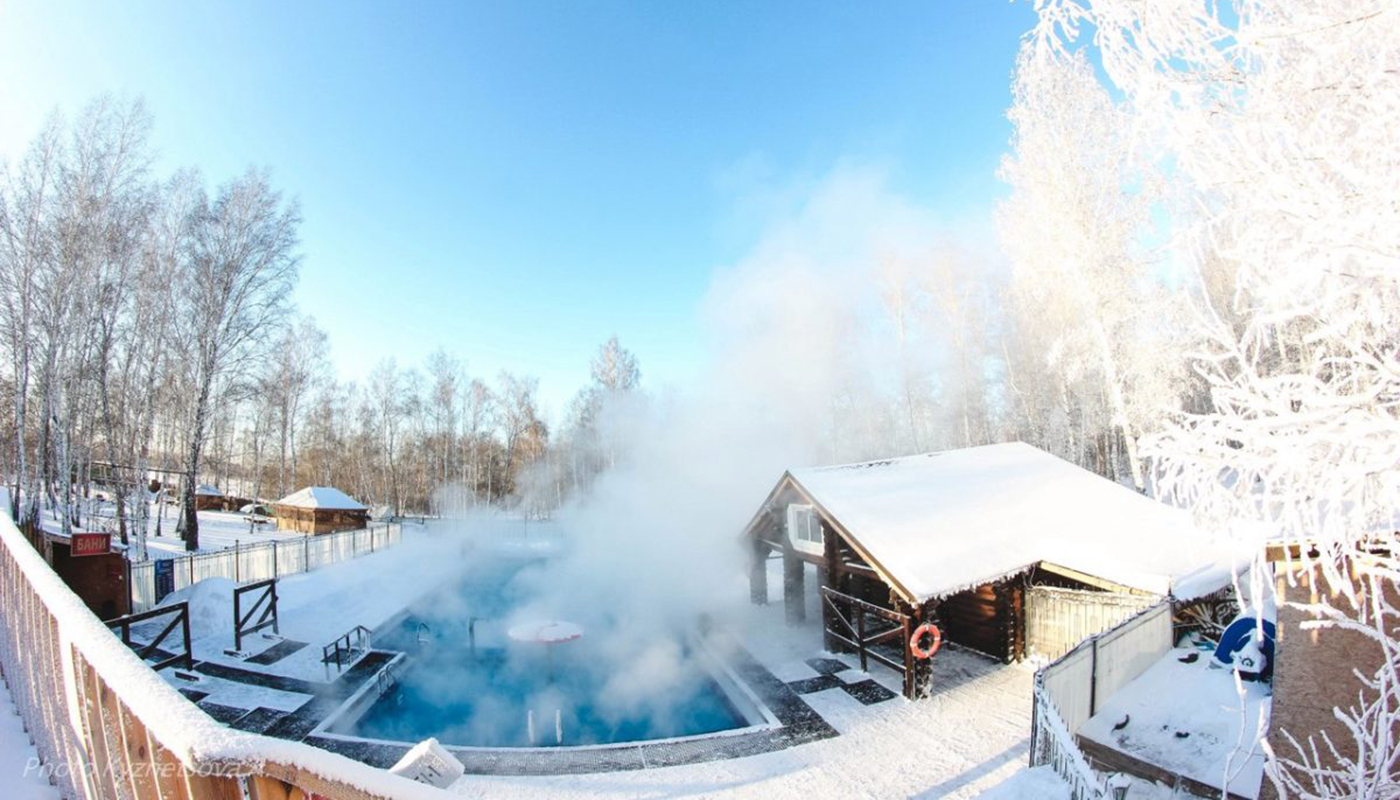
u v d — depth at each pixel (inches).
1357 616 181.9
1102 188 659.4
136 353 784.3
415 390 1841.8
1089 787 185.2
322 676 401.1
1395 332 81.2
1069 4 96.0
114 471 750.5
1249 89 85.0
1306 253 84.0
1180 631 346.6
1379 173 75.7
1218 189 92.2
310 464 1753.2
